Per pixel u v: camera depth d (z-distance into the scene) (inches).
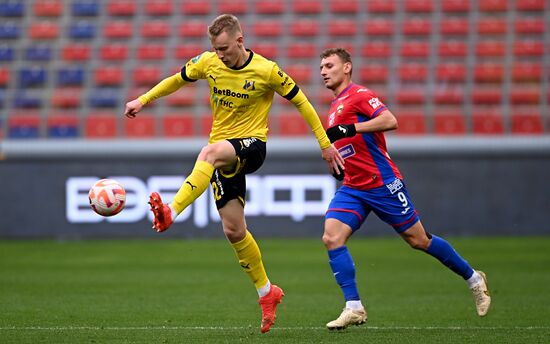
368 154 955.3
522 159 2384.4
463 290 1433.3
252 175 2364.7
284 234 2354.8
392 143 2383.1
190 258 1963.6
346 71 979.3
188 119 2878.9
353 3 3304.6
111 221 2384.4
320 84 3058.6
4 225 2399.1
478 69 3080.7
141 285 1498.5
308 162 2353.6
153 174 2367.1
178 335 928.3
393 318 1106.7
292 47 3164.4
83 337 911.7
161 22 3292.3
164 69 3100.4
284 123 2842.0
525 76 3070.9
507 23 3228.3
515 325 1027.9
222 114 907.4
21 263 1873.8
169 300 1294.3
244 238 918.4
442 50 3164.4
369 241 2343.8
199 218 2380.7
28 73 3100.4
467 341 877.2
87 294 1370.6
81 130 2898.6
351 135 925.8
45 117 2908.5
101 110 2999.5
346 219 949.2
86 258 1969.7
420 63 3154.5
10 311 1159.6
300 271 1712.6
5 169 2400.3
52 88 3090.6
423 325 1034.1
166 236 2381.9
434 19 3267.7
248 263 921.5
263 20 3294.8
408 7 3289.9
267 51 3161.9
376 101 952.3
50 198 2395.4
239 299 1307.8
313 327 1010.7
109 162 2378.2
